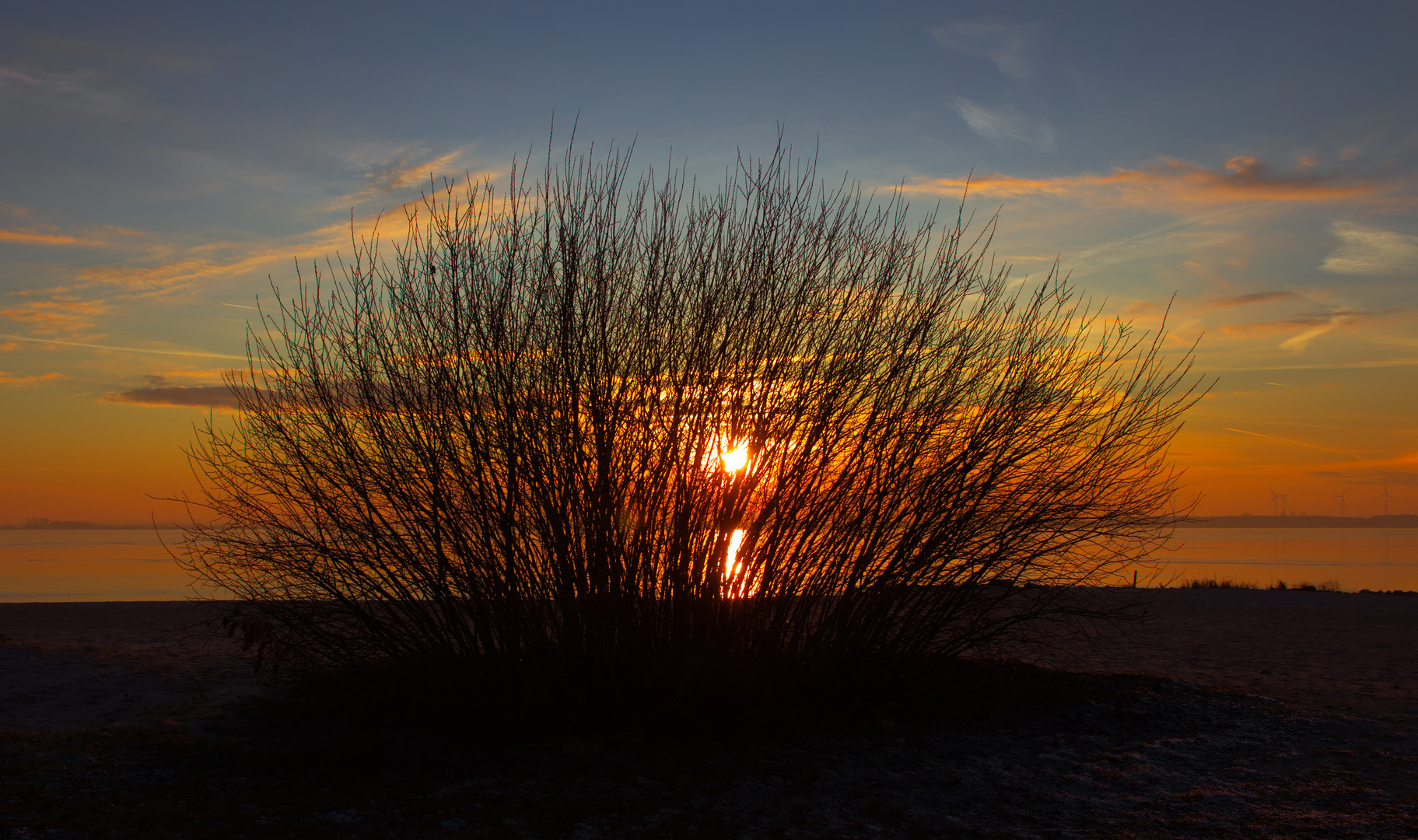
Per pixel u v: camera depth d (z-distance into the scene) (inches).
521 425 266.1
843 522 286.2
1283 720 291.6
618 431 272.1
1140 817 207.8
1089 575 297.3
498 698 268.7
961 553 289.6
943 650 310.7
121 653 425.1
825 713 289.3
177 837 183.0
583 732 269.7
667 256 282.2
